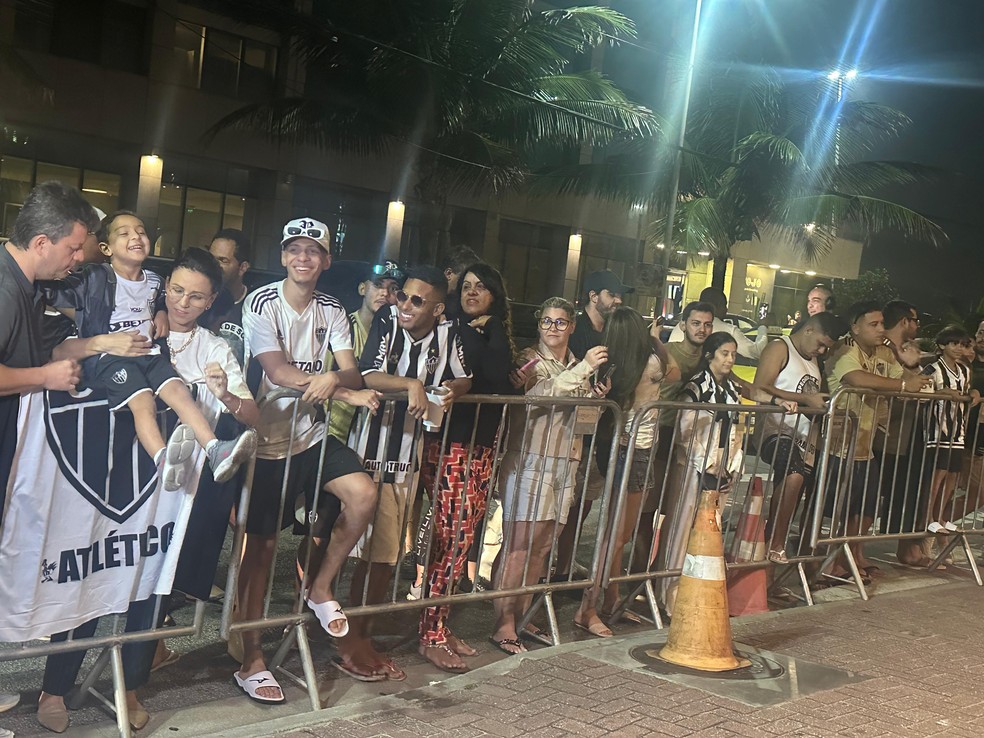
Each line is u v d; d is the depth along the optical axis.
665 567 6.28
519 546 5.38
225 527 4.15
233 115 22.47
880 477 7.32
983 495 8.83
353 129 20.89
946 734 4.45
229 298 5.32
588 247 35.97
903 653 5.66
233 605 4.19
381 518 4.73
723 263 24.81
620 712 4.40
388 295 5.98
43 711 3.94
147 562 3.95
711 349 6.23
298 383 4.27
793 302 44.09
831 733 4.33
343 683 4.76
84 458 3.73
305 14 19.84
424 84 19.23
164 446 3.76
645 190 24.47
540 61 20.42
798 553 6.96
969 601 7.12
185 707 4.31
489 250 32.94
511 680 4.75
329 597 4.48
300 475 4.42
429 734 4.03
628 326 5.88
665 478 5.96
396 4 18.89
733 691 4.78
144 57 24.84
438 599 4.98
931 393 7.53
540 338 5.64
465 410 5.02
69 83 23.69
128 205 25.30
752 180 23.84
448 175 20.92
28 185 23.61
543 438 5.36
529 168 25.52
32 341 3.63
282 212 27.52
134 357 3.79
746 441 6.39
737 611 6.43
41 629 3.67
